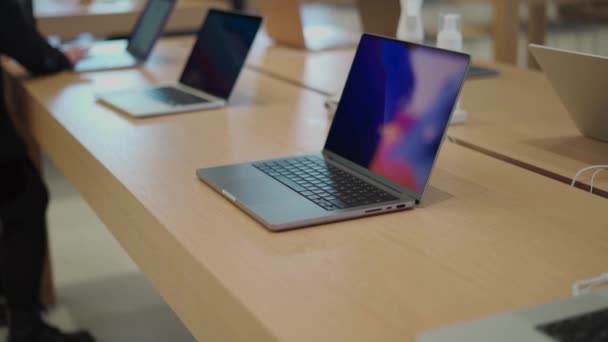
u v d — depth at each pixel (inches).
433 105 49.8
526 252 42.2
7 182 88.3
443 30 68.7
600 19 194.2
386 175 52.1
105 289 114.2
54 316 106.0
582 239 43.8
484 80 88.0
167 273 48.2
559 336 30.0
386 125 53.5
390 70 54.5
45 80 95.7
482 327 31.2
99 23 138.0
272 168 56.6
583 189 53.3
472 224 46.3
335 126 58.7
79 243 130.6
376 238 44.6
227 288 38.8
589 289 37.4
